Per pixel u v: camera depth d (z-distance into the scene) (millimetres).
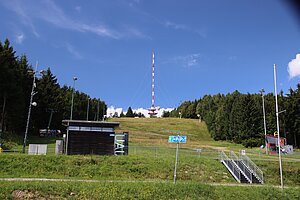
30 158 32469
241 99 101188
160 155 41562
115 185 23906
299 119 91250
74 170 31484
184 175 34125
